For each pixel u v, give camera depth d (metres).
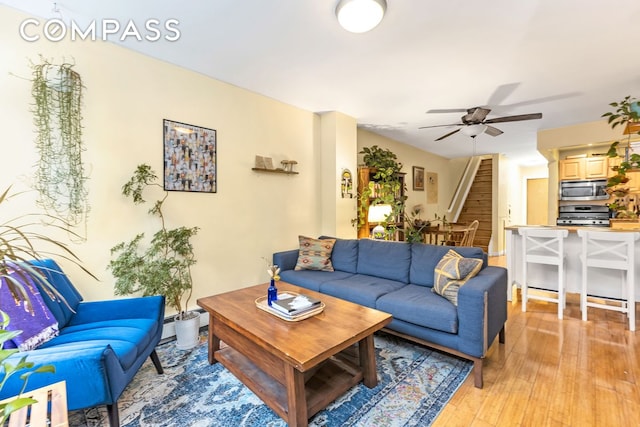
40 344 1.62
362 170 4.70
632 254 2.81
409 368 2.20
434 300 2.31
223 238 3.23
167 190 2.79
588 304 3.07
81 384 1.38
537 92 3.41
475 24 2.13
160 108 2.73
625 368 2.15
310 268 3.45
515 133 5.32
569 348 2.46
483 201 7.71
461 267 2.29
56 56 2.20
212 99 3.10
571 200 5.39
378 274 3.16
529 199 9.15
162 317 2.20
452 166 8.17
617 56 2.59
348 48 2.48
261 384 1.85
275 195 3.73
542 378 2.05
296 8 1.97
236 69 2.89
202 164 3.04
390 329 2.46
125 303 2.10
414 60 2.67
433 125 4.87
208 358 2.33
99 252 2.40
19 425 1.05
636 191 4.77
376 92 3.44
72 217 2.27
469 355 2.00
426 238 6.67
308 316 1.95
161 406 1.80
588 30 2.21
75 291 2.12
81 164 2.30
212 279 3.14
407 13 2.01
